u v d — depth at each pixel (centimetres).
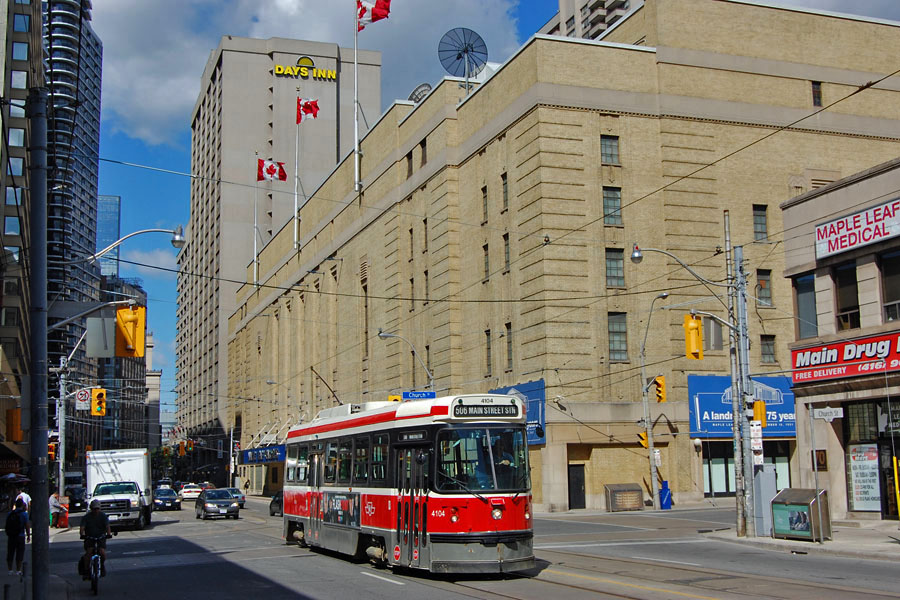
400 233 5862
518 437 1742
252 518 4756
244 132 12044
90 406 4497
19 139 7000
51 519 4012
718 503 4381
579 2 11606
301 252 8438
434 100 5388
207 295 13088
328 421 2295
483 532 1636
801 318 3119
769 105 4828
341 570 1916
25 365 7619
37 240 1386
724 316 4566
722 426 4456
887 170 2730
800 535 2317
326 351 7488
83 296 15425
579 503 4203
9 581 1925
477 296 4888
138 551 2642
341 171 7181
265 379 9606
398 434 1819
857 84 5056
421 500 1692
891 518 2700
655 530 2948
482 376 4791
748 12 4881
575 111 4434
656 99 4603
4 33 6488
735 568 1844
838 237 2881
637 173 4512
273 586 1683
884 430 2741
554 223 4300
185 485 7975
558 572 1780
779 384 4591
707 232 4591
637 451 4316
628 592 1473
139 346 1889
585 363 4259
